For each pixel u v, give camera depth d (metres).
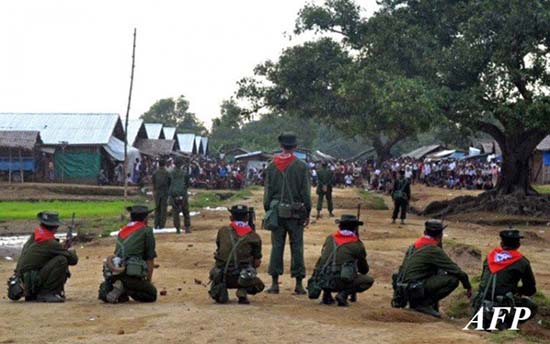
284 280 13.07
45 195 44.69
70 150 54.28
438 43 31.22
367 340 7.79
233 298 10.81
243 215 10.39
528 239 22.17
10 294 10.41
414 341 7.81
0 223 26.95
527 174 31.67
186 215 21.45
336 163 68.94
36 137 51.78
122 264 10.09
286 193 11.33
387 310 9.67
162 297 10.90
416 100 27.00
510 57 28.47
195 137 84.31
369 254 16.28
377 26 31.77
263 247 17.66
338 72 35.88
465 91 28.86
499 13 28.02
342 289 10.23
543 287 13.02
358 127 39.69
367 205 35.91
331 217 27.88
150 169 60.19
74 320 8.79
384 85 28.86
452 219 29.16
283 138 11.51
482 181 51.78
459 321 9.74
